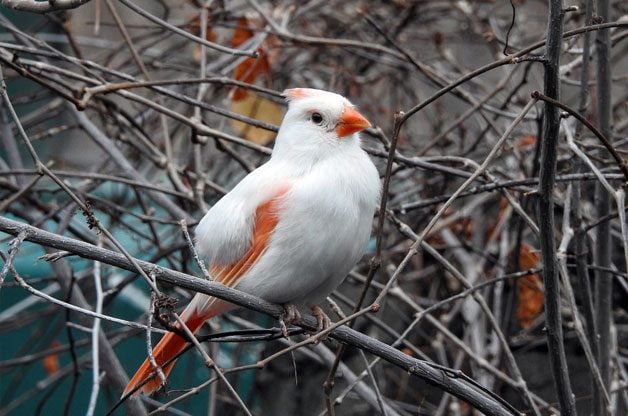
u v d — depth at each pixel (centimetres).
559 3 570
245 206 699
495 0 1203
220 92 1126
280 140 729
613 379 842
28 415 1325
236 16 1092
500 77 1340
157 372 547
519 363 1063
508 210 1030
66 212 1005
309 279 686
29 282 983
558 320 635
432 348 1124
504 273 1010
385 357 625
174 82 788
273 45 1040
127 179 934
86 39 1235
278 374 1209
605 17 746
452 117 1280
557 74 579
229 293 624
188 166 1049
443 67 1329
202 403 1259
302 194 680
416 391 1126
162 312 692
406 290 1195
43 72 982
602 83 756
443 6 1284
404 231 779
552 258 617
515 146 988
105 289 1101
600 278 763
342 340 622
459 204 1177
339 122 709
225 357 1287
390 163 595
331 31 1208
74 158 1409
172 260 1046
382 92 1274
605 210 757
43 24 1173
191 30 1099
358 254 701
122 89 797
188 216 960
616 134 1067
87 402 1312
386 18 1248
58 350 1042
